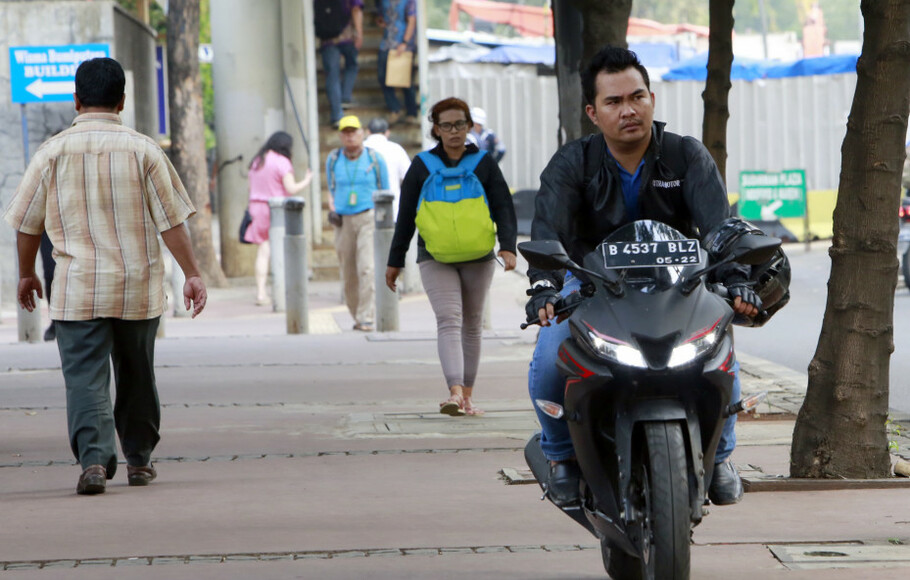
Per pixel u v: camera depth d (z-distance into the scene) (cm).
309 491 1412
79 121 1412
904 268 3734
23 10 3947
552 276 945
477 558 1123
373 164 3088
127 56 4197
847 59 6100
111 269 1388
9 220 1407
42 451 1683
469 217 1845
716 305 888
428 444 1694
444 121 1862
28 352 2762
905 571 1068
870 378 1395
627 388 868
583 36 2273
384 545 1169
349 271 3122
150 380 1440
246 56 4488
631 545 902
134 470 1452
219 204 4584
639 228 924
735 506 1310
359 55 4728
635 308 873
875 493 1360
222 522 1266
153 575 1073
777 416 1858
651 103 966
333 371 2434
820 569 1077
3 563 1113
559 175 982
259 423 1878
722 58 1928
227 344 2859
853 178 1388
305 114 4578
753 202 5412
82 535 1216
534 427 1809
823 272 4466
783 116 6162
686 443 881
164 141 5088
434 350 2709
